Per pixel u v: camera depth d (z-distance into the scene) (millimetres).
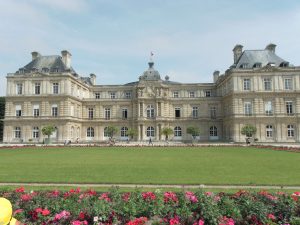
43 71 76875
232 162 26078
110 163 25344
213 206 9227
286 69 68375
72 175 18578
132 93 91750
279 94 68188
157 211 9375
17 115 76000
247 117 68438
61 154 35938
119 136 83062
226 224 8383
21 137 74812
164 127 80562
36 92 75625
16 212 9336
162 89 82312
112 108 84938
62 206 9570
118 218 9156
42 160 28094
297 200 9805
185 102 84000
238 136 68688
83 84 87125
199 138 82000
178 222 8594
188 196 10164
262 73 69000
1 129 91375
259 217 8750
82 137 84000
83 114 85375
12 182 16391
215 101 82875
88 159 29141
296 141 66875
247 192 10883
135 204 9617
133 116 83125
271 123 67938
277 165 23625
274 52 74688
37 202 9883
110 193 11000
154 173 19344
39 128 74562
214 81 95750
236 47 79312
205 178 17297
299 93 67438
